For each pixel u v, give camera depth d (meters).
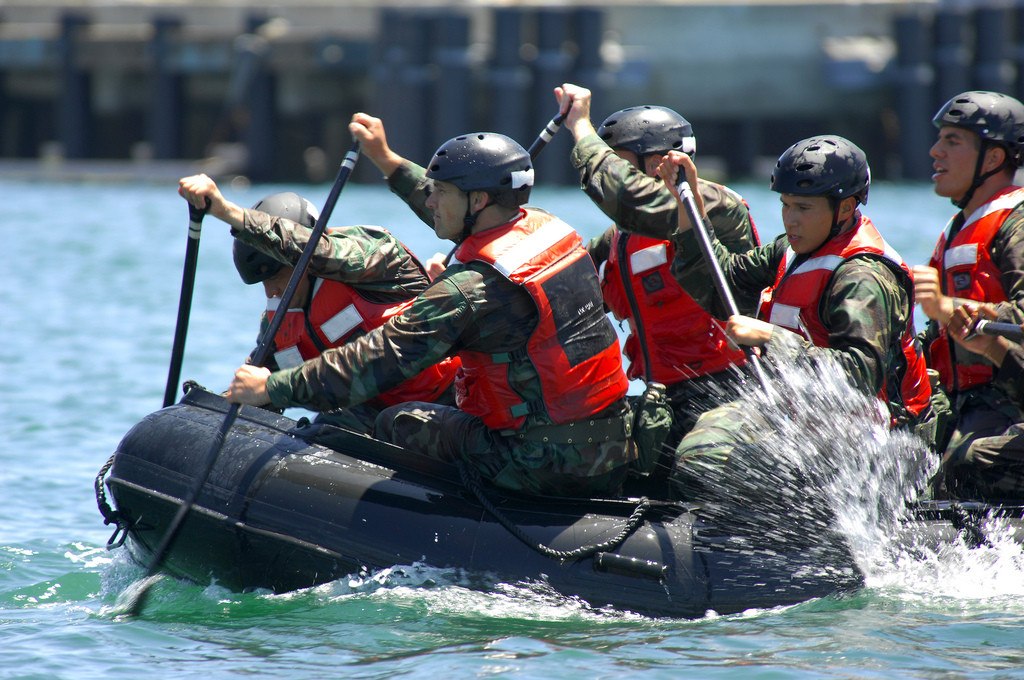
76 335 38.78
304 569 16.02
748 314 17.75
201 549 16.48
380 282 17.52
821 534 15.63
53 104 135.25
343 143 123.81
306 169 128.50
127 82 124.31
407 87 107.50
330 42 114.38
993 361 16.55
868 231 15.75
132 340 37.88
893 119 115.12
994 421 17.00
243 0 120.69
